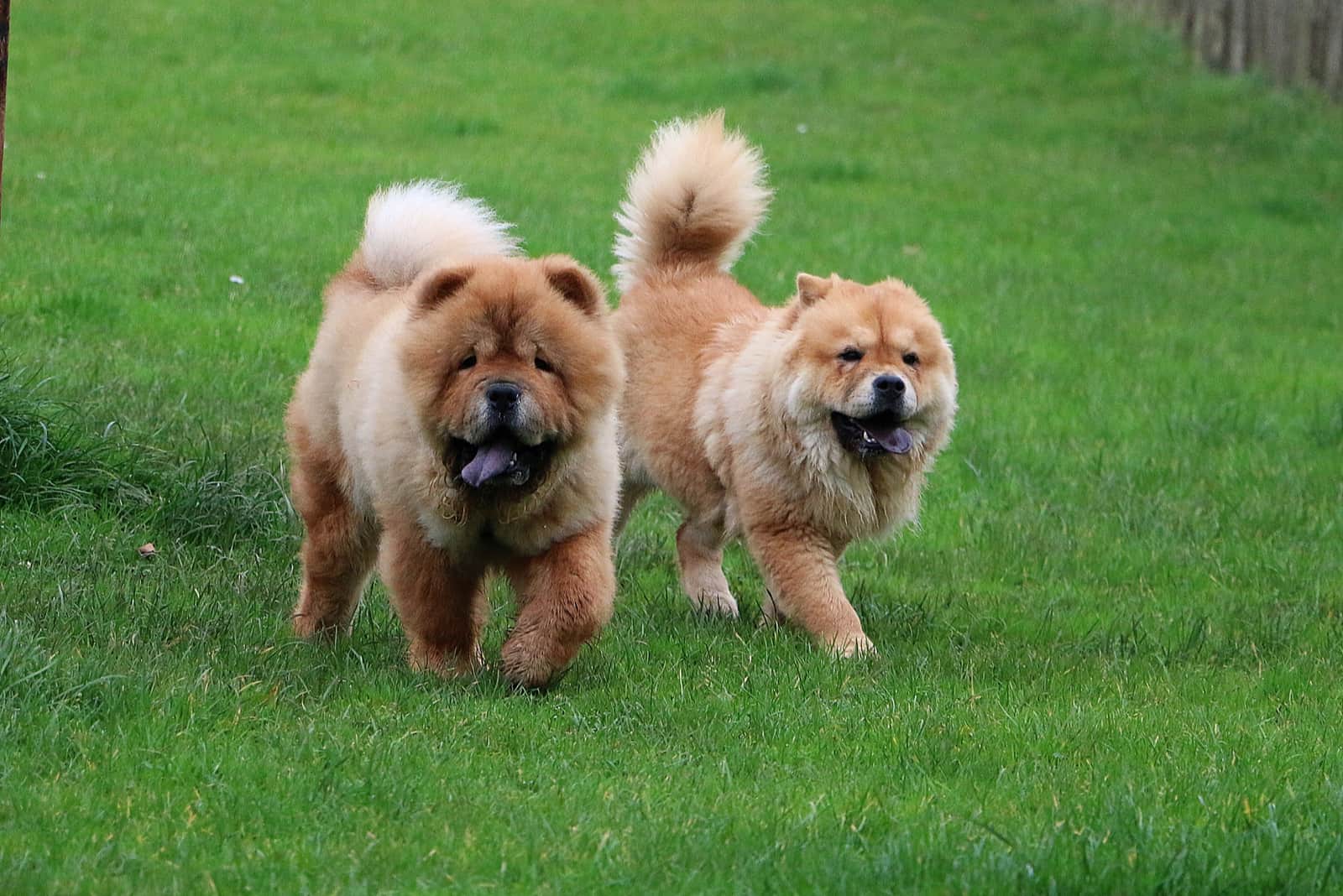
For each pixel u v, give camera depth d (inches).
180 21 1200.2
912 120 1155.9
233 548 410.3
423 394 306.7
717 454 418.0
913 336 398.6
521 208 822.5
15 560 373.1
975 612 426.9
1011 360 696.4
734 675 350.9
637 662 354.6
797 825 255.9
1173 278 866.1
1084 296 816.9
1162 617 426.3
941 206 958.4
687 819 255.9
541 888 230.1
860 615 421.7
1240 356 737.0
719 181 458.0
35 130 883.4
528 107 1088.2
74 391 478.0
